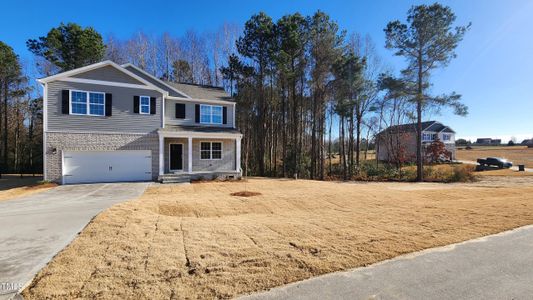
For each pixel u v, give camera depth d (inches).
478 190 521.3
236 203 342.0
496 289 124.5
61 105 530.6
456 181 761.6
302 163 952.9
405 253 166.7
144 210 271.9
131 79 588.1
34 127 1033.5
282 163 973.2
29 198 375.2
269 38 860.6
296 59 880.9
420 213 284.0
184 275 130.3
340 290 121.0
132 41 1102.4
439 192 486.0
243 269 138.6
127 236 185.8
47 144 520.4
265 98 987.9
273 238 190.7
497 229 220.7
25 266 139.9
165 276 128.7
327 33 832.3
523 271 143.9
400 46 767.7
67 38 911.7
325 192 457.1
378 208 321.4
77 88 542.9
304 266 144.0
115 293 112.7
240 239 187.5
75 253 154.6
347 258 156.2
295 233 204.4
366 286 125.0
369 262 152.1
